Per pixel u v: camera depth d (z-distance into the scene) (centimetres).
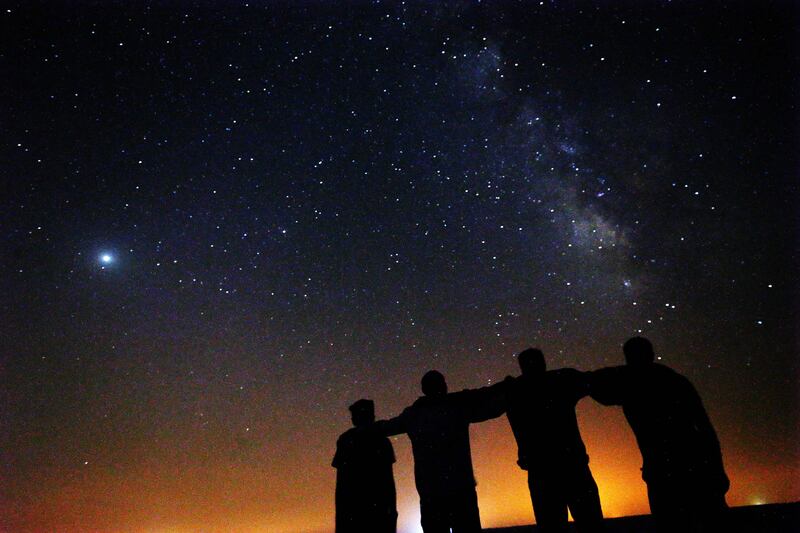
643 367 294
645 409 287
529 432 311
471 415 328
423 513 315
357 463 326
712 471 273
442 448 319
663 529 275
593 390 308
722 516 269
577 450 303
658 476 278
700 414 281
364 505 318
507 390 325
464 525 309
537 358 322
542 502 303
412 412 332
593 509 296
